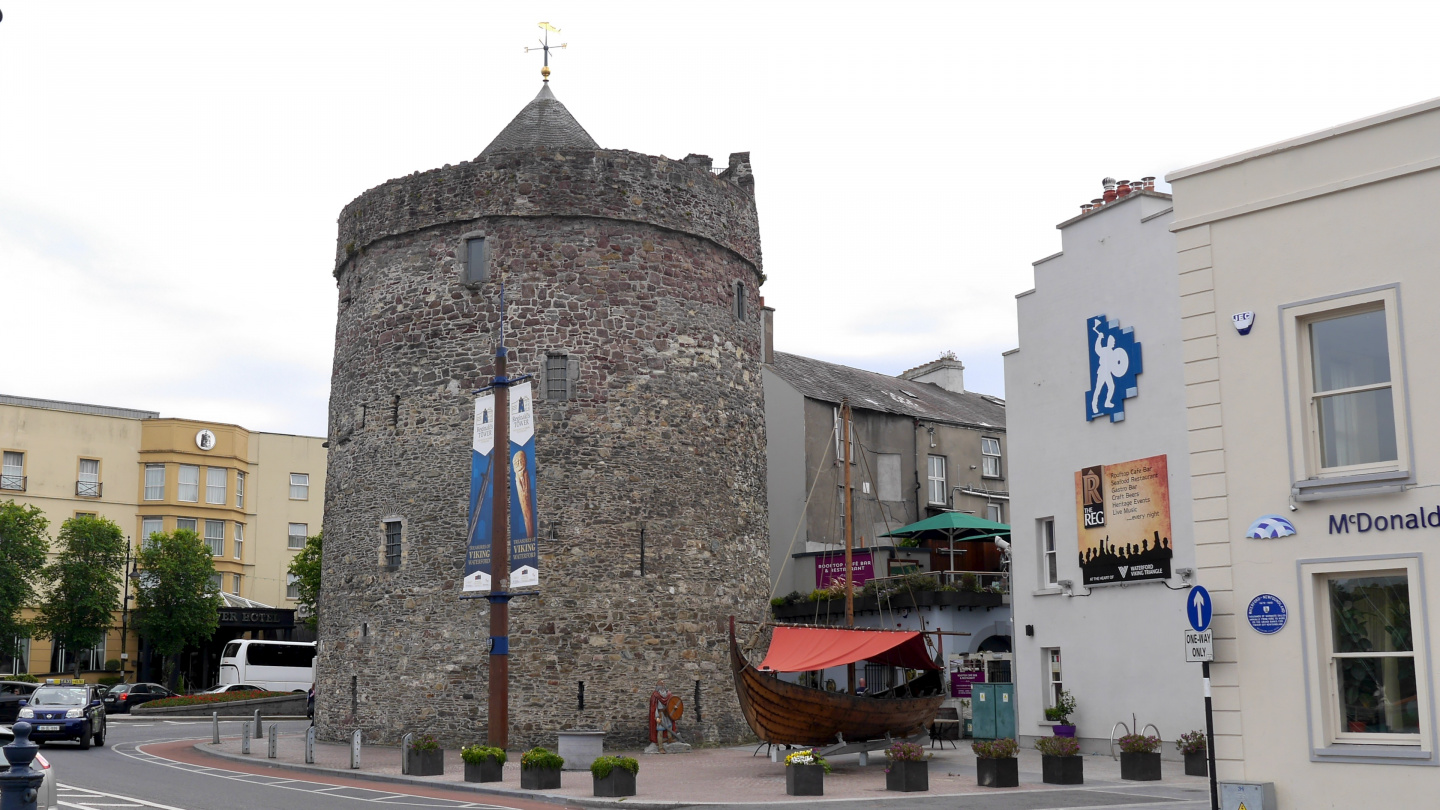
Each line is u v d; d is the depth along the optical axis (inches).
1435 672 477.4
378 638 1160.8
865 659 979.3
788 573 1560.0
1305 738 506.9
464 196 1181.7
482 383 1148.5
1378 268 507.8
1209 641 527.2
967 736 1167.6
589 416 1144.8
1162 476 922.7
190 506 2412.6
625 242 1186.0
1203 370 551.8
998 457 1891.0
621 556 1132.5
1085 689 981.2
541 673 1095.6
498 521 866.1
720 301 1249.4
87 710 1121.4
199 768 936.9
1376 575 501.7
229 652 2106.3
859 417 1690.5
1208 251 556.1
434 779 836.0
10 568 1910.7
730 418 1237.7
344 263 1282.0
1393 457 502.0
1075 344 1016.2
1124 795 713.0
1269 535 523.8
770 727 903.1
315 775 896.9
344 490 1233.4
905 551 1441.9
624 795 738.2
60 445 2311.8
